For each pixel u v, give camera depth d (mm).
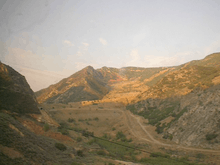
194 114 52531
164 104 91625
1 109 38281
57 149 24625
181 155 37156
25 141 17391
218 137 38062
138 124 78125
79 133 53281
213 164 29469
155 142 50938
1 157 12742
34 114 45344
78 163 20547
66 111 92750
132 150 43062
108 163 25344
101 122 89875
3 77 43375
